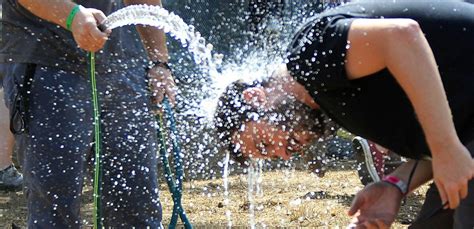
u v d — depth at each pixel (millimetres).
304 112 5004
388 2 4777
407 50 4445
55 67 6711
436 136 4438
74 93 6730
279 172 12195
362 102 4750
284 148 5145
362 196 5199
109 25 6367
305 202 10820
